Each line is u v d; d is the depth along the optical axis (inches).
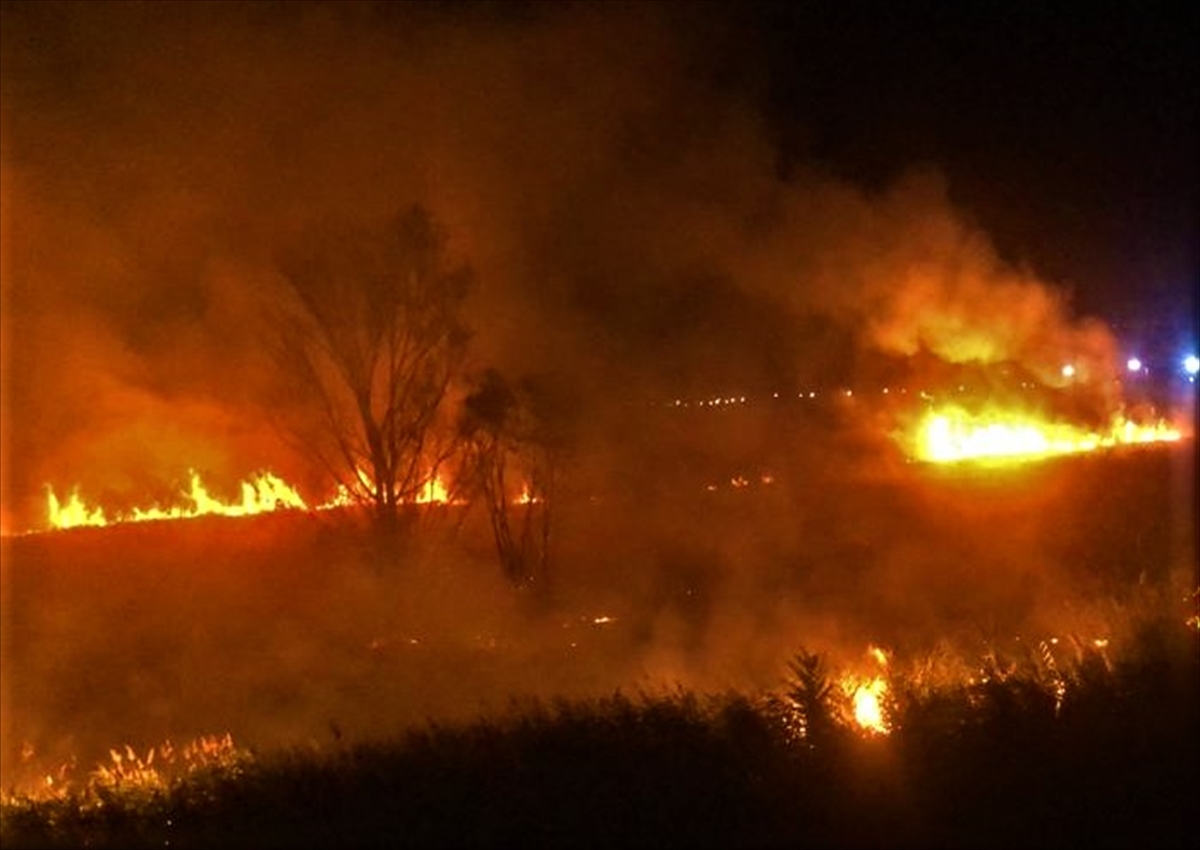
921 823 281.9
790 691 389.1
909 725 335.9
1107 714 335.0
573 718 366.0
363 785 332.2
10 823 329.7
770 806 291.0
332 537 877.8
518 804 298.7
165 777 379.2
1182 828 277.9
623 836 280.1
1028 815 283.9
